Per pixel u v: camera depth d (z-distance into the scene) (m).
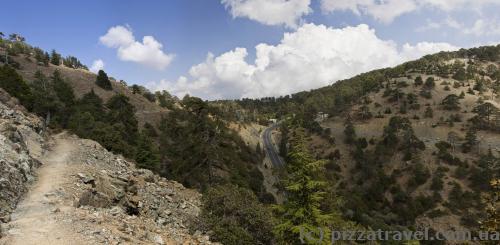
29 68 120.62
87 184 19.55
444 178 101.75
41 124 36.97
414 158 112.44
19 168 17.92
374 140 137.00
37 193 16.89
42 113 55.94
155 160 45.22
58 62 145.50
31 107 53.66
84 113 55.75
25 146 23.97
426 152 118.94
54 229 12.30
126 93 128.75
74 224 12.97
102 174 22.36
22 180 17.47
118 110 77.06
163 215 20.88
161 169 46.94
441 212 87.19
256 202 23.97
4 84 51.41
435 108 167.38
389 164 117.56
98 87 121.31
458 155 117.12
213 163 35.75
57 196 16.55
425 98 180.25
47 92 65.81
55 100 61.84
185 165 35.81
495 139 130.50
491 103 162.88
